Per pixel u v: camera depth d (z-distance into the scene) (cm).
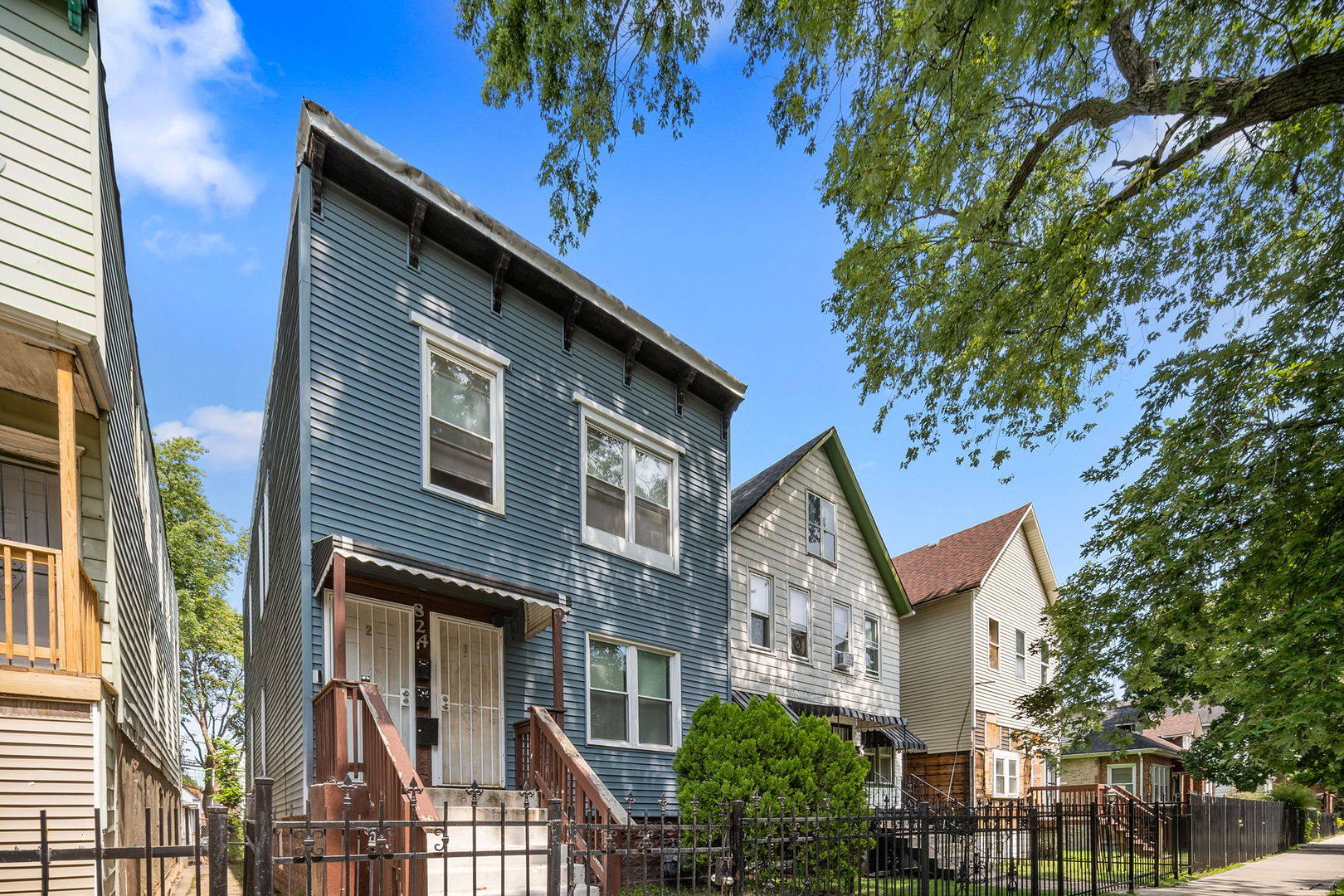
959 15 924
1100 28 875
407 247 1088
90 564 818
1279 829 2592
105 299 753
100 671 745
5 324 664
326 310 974
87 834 640
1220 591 1213
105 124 799
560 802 588
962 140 1164
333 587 908
